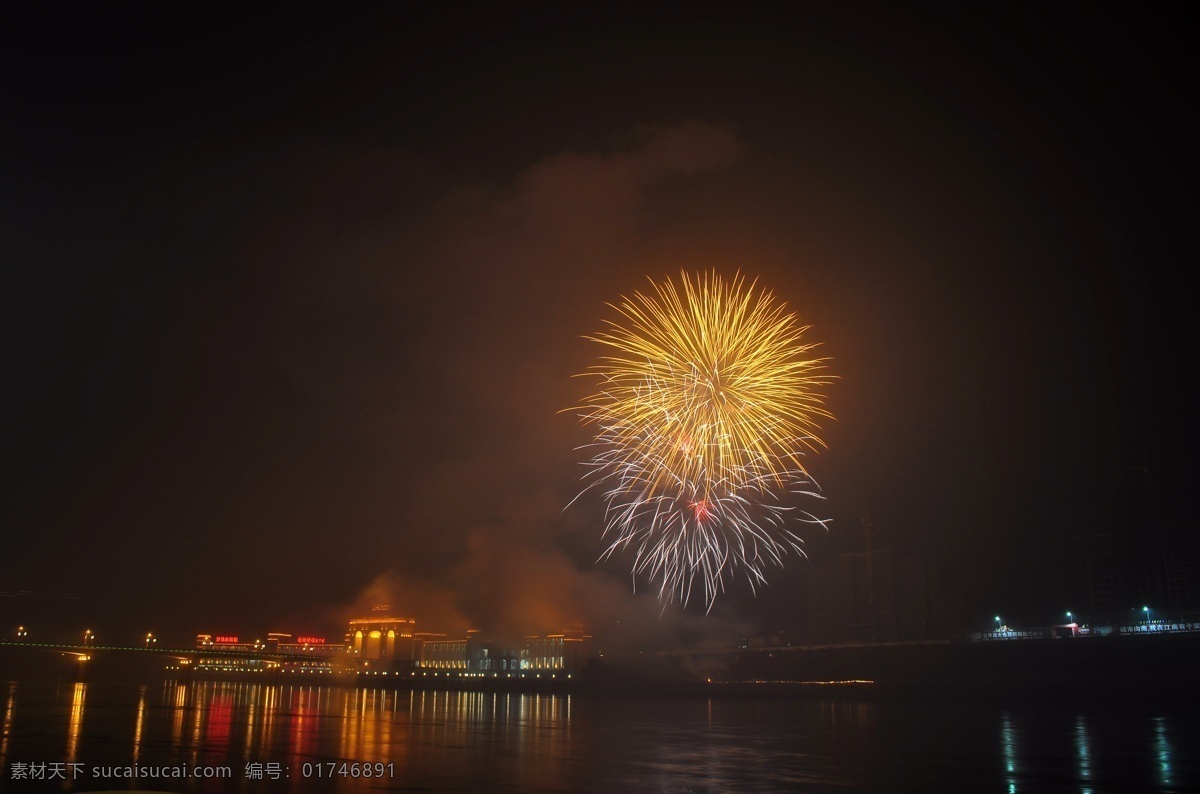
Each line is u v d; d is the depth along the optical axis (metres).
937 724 90.12
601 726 88.94
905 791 43.84
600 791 43.03
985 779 48.03
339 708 122.25
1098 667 137.12
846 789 44.28
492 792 42.41
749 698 174.12
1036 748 64.38
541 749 62.78
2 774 46.16
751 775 49.00
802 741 70.44
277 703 137.00
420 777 47.22
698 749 63.38
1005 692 137.12
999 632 168.75
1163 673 127.25
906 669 163.62
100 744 60.28
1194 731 79.00
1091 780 48.09
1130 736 74.62
